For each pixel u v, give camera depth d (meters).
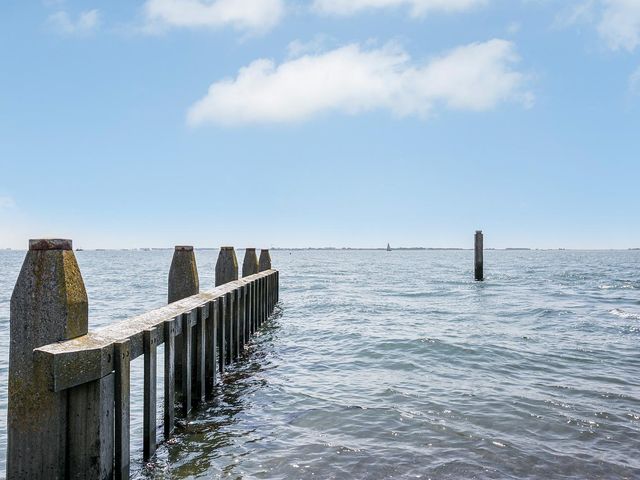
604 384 9.73
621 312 20.94
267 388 9.46
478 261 39.28
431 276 51.97
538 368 11.18
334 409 8.22
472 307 23.61
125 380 4.98
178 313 6.87
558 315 20.19
